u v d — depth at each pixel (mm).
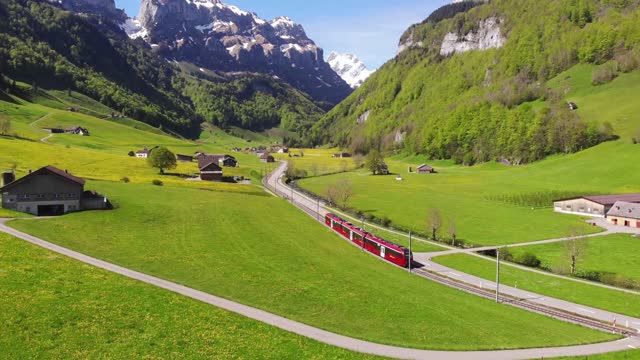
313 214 147875
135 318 54031
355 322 60656
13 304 53250
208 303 61156
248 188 184000
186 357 46969
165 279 69250
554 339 61281
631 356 56844
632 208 137375
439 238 125500
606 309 76812
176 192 150375
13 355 44125
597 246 114750
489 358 53344
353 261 95812
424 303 71625
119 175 176625
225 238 101375
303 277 78875
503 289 85812
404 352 52750
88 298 57625
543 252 111125
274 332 54375
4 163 162625
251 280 74000
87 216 105750
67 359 44656
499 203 171875
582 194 174000
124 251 82312
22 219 96625
